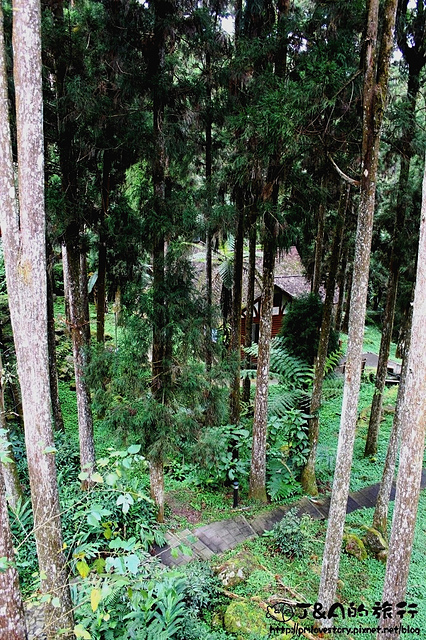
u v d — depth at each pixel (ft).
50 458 11.93
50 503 12.00
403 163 23.84
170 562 19.99
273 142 17.42
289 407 28.37
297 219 21.01
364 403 41.98
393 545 13.69
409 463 12.98
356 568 21.63
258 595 18.43
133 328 19.31
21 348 11.48
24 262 11.12
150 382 20.56
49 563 12.00
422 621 18.37
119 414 19.27
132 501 8.88
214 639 15.33
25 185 10.97
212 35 18.70
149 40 18.20
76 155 20.36
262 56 19.36
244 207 22.71
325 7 16.80
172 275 19.69
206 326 20.66
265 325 23.80
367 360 52.80
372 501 27.43
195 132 24.25
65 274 35.83
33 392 11.51
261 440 25.40
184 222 18.56
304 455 28.07
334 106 16.26
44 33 17.34
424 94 22.47
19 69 10.78
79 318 21.98
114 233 19.47
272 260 22.80
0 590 8.74
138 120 19.52
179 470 28.68
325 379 29.73
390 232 28.12
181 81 19.33
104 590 7.99
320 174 21.22
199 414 20.94
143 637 13.44
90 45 18.69
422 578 20.98
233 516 24.53
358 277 15.72
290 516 23.13
